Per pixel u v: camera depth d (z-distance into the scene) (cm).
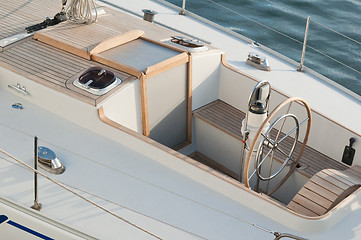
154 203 343
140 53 434
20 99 418
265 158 398
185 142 465
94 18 475
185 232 326
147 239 319
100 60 419
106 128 385
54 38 438
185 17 591
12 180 345
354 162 408
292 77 489
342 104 455
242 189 348
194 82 448
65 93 391
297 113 431
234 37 558
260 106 361
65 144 380
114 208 335
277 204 340
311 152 427
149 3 616
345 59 805
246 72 486
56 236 322
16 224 333
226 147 449
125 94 397
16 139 379
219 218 339
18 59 425
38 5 509
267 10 934
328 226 336
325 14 937
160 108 429
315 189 358
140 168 369
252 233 331
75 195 340
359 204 353
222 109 468
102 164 367
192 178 365
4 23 470
